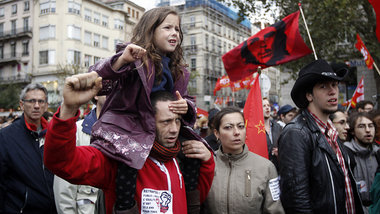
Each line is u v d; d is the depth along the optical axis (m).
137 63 1.58
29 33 37.22
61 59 35.16
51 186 2.87
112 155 1.51
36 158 2.85
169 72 1.84
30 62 37.50
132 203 1.59
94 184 1.54
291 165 2.35
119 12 40.03
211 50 39.81
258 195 2.64
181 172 1.95
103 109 1.71
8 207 2.77
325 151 2.40
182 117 1.96
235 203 2.63
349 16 10.12
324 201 2.31
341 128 4.12
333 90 2.50
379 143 3.49
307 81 2.53
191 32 38.75
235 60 4.56
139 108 1.65
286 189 2.36
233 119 2.78
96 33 37.75
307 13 10.84
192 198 1.93
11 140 2.83
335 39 11.06
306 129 2.46
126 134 1.58
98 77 1.39
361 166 3.57
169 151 1.73
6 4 39.72
